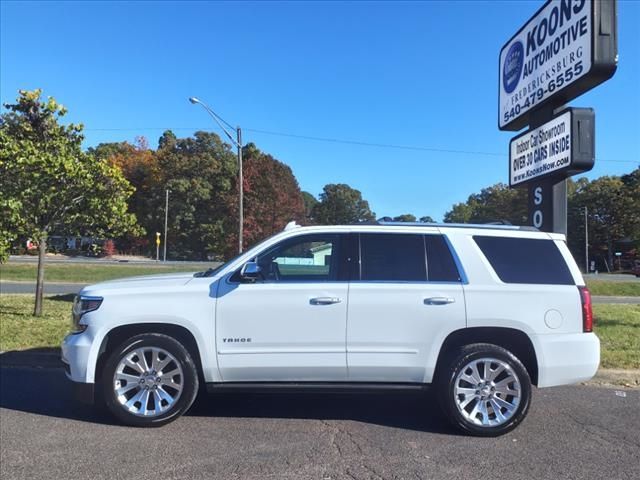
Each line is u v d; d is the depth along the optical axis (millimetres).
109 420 5434
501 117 10883
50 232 12133
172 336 5363
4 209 10664
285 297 5215
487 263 5383
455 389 5125
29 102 11883
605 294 34844
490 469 4332
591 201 84812
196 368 5336
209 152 82125
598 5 7715
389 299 5219
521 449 4805
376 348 5195
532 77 9500
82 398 5160
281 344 5191
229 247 53719
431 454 4652
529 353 5352
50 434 5008
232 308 5207
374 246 5453
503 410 5152
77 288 23188
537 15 9328
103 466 4285
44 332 9500
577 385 7266
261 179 54688
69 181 11266
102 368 5398
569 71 8250
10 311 12352
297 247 5480
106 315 5184
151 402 5281
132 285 5359
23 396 6270
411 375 5238
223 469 4258
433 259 5402
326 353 5188
